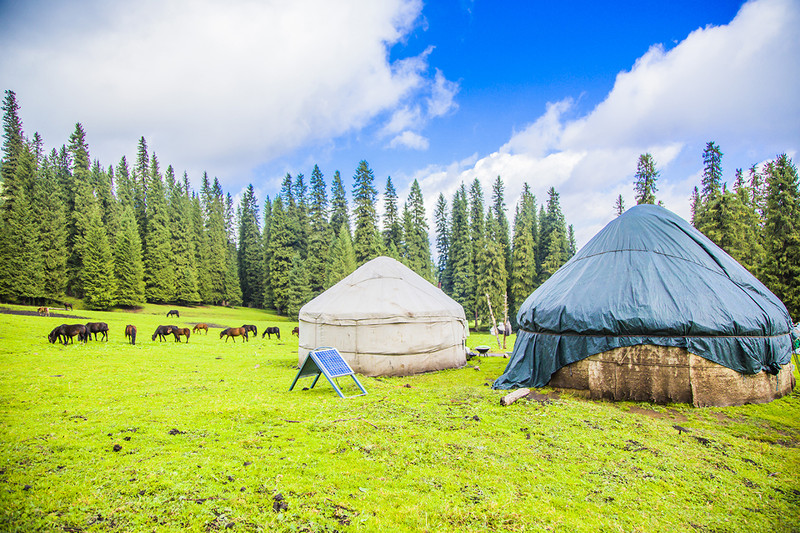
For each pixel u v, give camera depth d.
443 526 3.74
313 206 52.44
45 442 5.58
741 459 5.58
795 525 3.94
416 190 50.84
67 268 44.69
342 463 5.09
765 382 8.71
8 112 45.72
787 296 24.92
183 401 8.48
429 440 5.88
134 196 56.72
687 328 8.27
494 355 17.00
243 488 4.29
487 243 43.34
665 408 8.03
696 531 3.82
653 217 10.66
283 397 8.92
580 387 9.14
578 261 10.99
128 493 4.10
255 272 63.34
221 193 81.31
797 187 26.12
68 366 13.37
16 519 3.55
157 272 50.19
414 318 12.20
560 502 4.27
